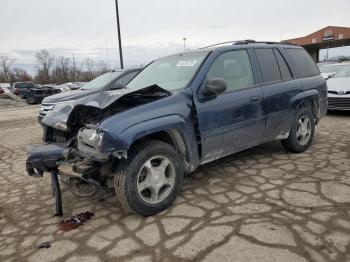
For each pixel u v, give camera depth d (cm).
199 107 384
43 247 307
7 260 292
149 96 374
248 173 453
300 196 370
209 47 468
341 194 369
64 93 851
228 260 267
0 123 1260
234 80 435
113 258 282
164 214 351
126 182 328
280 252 271
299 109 522
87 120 371
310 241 283
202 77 400
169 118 353
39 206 398
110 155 322
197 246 289
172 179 364
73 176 336
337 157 498
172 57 487
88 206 386
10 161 620
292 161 493
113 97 354
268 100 461
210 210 351
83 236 321
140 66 913
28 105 2380
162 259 275
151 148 341
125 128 320
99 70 6506
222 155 427
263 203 359
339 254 264
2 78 7106
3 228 350
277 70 499
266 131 469
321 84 571
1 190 462
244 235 299
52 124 393
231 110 413
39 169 371
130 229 326
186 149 379
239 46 462
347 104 841
